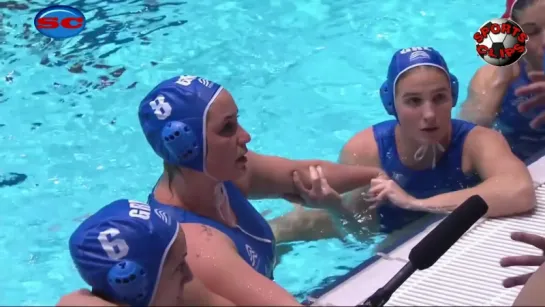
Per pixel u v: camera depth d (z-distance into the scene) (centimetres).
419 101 375
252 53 590
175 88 304
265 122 509
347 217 388
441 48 590
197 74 560
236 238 311
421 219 370
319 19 638
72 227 411
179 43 600
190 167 303
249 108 525
